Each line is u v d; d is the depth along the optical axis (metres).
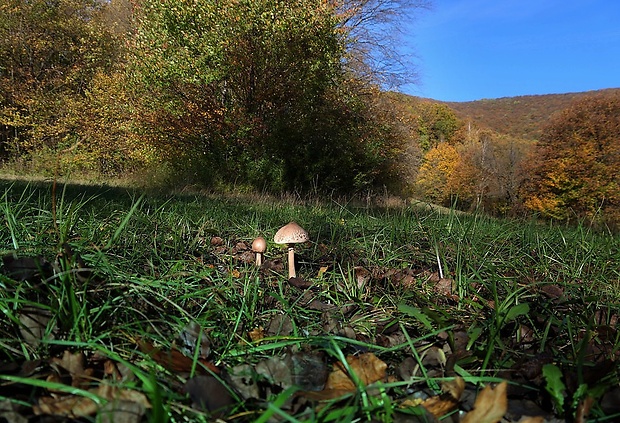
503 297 2.65
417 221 4.65
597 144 22.42
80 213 3.82
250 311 2.12
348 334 1.88
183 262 2.72
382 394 1.24
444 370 1.52
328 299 2.54
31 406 1.10
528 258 3.79
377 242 3.83
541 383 1.47
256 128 15.91
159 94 15.99
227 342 1.78
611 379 1.46
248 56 15.33
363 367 1.45
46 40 21.81
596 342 2.01
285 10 14.58
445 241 3.80
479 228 4.43
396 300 2.47
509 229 4.70
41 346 1.46
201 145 16.69
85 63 22.67
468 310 2.41
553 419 1.25
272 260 3.50
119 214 4.22
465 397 1.34
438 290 2.78
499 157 26.59
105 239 2.94
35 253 2.14
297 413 1.21
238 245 3.88
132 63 16.09
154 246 3.07
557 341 1.99
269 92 15.96
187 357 1.41
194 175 14.89
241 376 1.34
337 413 1.15
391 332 2.07
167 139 17.27
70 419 1.09
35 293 1.68
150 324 1.69
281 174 15.02
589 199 21.66
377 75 20.78
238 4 14.38
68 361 1.34
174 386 1.29
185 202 6.88
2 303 1.54
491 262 3.30
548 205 22.69
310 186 15.99
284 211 6.55
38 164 19.09
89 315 1.62
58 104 21.48
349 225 4.83
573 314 2.29
